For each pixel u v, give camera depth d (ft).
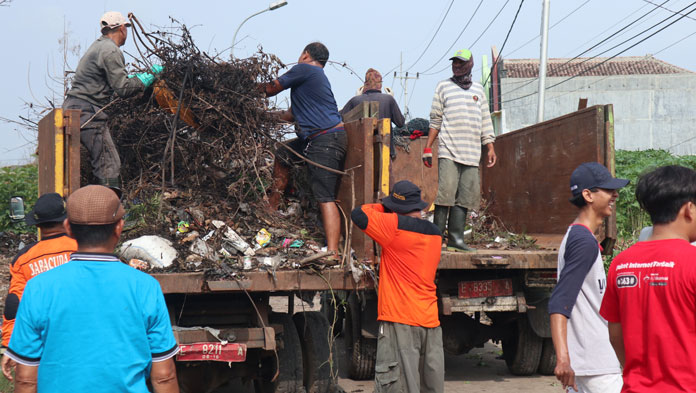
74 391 7.12
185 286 13.91
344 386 19.70
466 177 19.45
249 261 14.87
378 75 25.62
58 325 7.23
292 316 17.57
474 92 19.62
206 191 17.79
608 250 17.85
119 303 7.39
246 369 16.26
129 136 18.16
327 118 16.92
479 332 20.42
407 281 13.58
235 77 17.17
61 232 12.62
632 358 7.64
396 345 13.57
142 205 16.63
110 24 17.20
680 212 7.70
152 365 7.65
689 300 7.13
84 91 16.65
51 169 14.40
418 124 28.30
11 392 15.02
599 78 114.62
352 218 13.89
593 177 10.30
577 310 9.97
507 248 21.06
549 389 18.88
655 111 114.93
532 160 22.54
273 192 18.45
